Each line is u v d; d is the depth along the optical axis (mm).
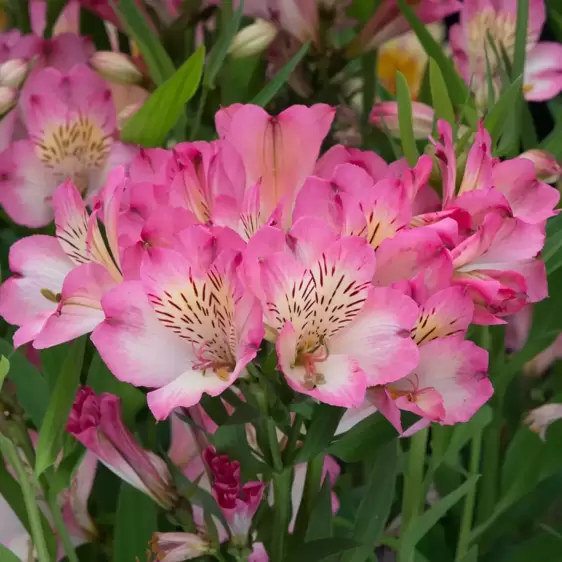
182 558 687
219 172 654
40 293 684
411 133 717
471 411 654
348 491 786
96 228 661
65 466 695
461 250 646
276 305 633
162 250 631
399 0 764
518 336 793
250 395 656
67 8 812
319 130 675
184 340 649
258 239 627
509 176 689
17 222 758
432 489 792
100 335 638
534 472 761
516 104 763
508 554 787
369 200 650
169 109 729
